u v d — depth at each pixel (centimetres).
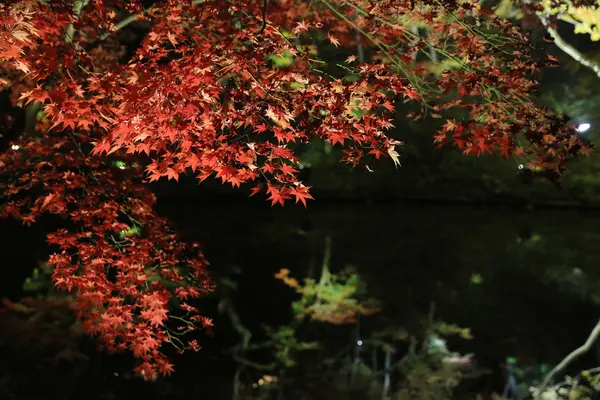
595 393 1121
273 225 2127
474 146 532
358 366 1428
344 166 2281
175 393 1285
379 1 553
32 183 666
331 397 1298
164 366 612
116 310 603
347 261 1877
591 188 2172
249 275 1769
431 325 1517
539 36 1070
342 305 1531
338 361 1448
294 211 2322
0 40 389
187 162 426
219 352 1457
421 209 2322
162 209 2238
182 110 396
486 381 1338
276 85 446
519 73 538
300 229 2116
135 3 603
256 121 428
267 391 1323
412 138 2202
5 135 711
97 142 423
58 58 472
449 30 577
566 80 2059
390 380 1378
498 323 1558
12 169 688
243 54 448
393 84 470
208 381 1346
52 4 489
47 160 706
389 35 621
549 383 1308
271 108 427
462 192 2355
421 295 1677
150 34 530
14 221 1482
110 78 434
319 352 1478
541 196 2295
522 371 1369
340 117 443
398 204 2372
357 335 1520
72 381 1162
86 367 1207
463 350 1451
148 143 414
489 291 1703
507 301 1664
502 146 529
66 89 445
